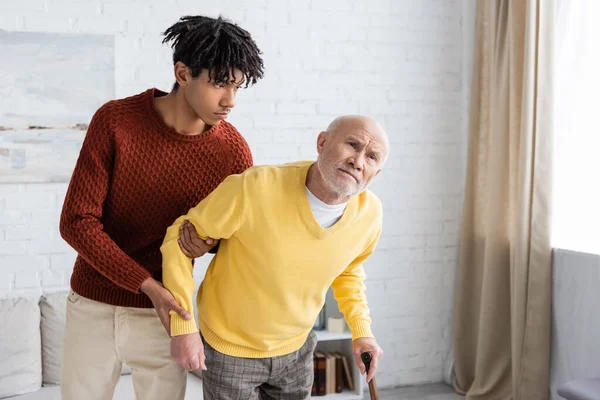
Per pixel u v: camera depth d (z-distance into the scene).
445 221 4.11
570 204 3.39
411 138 4.02
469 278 3.94
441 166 4.09
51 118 3.38
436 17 4.04
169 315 1.68
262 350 1.80
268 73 3.75
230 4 3.67
